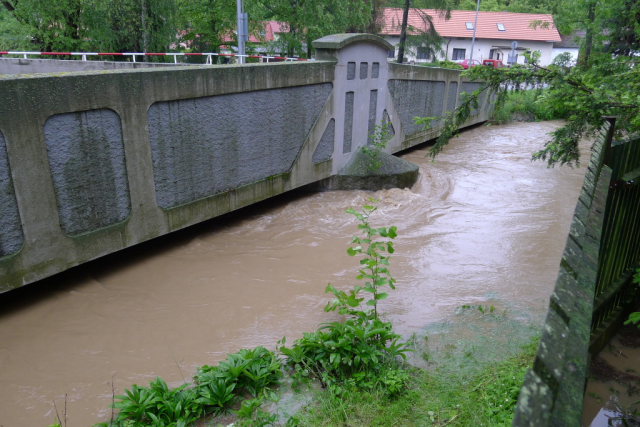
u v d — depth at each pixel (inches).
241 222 299.0
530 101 784.9
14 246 185.3
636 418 129.0
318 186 369.4
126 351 171.3
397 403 135.0
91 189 207.9
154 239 269.0
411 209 327.6
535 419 44.8
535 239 277.4
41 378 156.6
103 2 689.6
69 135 195.3
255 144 288.5
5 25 838.5
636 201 157.5
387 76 410.3
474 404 132.6
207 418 135.2
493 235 282.8
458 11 1601.9
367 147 382.3
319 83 329.1
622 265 164.9
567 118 227.5
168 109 232.8
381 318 190.4
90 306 200.4
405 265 241.6
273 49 868.6
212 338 179.5
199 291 213.6
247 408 128.8
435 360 158.4
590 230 98.3
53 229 196.7
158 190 237.6
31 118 181.2
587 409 132.7
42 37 761.0
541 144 577.3
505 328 181.3
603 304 149.2
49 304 200.7
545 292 214.4
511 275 231.6
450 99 574.6
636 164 154.7
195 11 766.5
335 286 219.6
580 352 59.4
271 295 211.0
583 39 514.6
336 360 146.8
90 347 173.3
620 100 191.8
